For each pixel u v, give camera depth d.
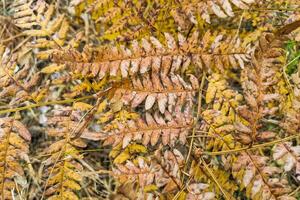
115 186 0.71
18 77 0.62
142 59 0.59
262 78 0.56
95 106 0.63
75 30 0.77
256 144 0.57
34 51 0.77
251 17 0.68
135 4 0.66
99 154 0.73
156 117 0.59
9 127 0.61
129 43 0.68
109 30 0.65
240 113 0.56
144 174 0.57
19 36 0.77
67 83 0.75
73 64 0.59
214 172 0.61
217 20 0.72
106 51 0.59
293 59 0.67
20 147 0.61
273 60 0.56
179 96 0.60
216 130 0.61
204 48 0.60
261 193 0.55
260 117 0.56
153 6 0.66
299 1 0.64
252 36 0.67
